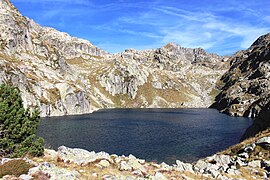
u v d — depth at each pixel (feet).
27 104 543.80
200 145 263.08
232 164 126.52
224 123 495.82
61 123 450.30
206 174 98.63
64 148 106.42
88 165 83.82
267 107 210.18
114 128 392.27
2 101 96.12
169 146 256.73
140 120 537.65
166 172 91.04
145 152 229.45
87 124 440.45
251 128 224.94
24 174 64.85
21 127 95.40
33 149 93.04
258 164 119.03
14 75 540.52
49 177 64.08
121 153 224.53
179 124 467.93
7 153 91.15
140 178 73.92
